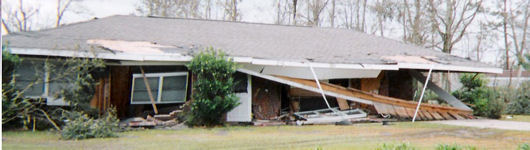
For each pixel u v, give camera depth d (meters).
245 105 13.12
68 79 10.70
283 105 15.12
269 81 14.11
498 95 19.03
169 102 13.07
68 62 10.66
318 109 15.48
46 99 11.05
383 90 16.59
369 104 14.93
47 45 10.73
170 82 13.12
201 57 11.55
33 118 10.31
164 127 11.30
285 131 10.44
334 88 13.62
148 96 13.05
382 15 36.06
